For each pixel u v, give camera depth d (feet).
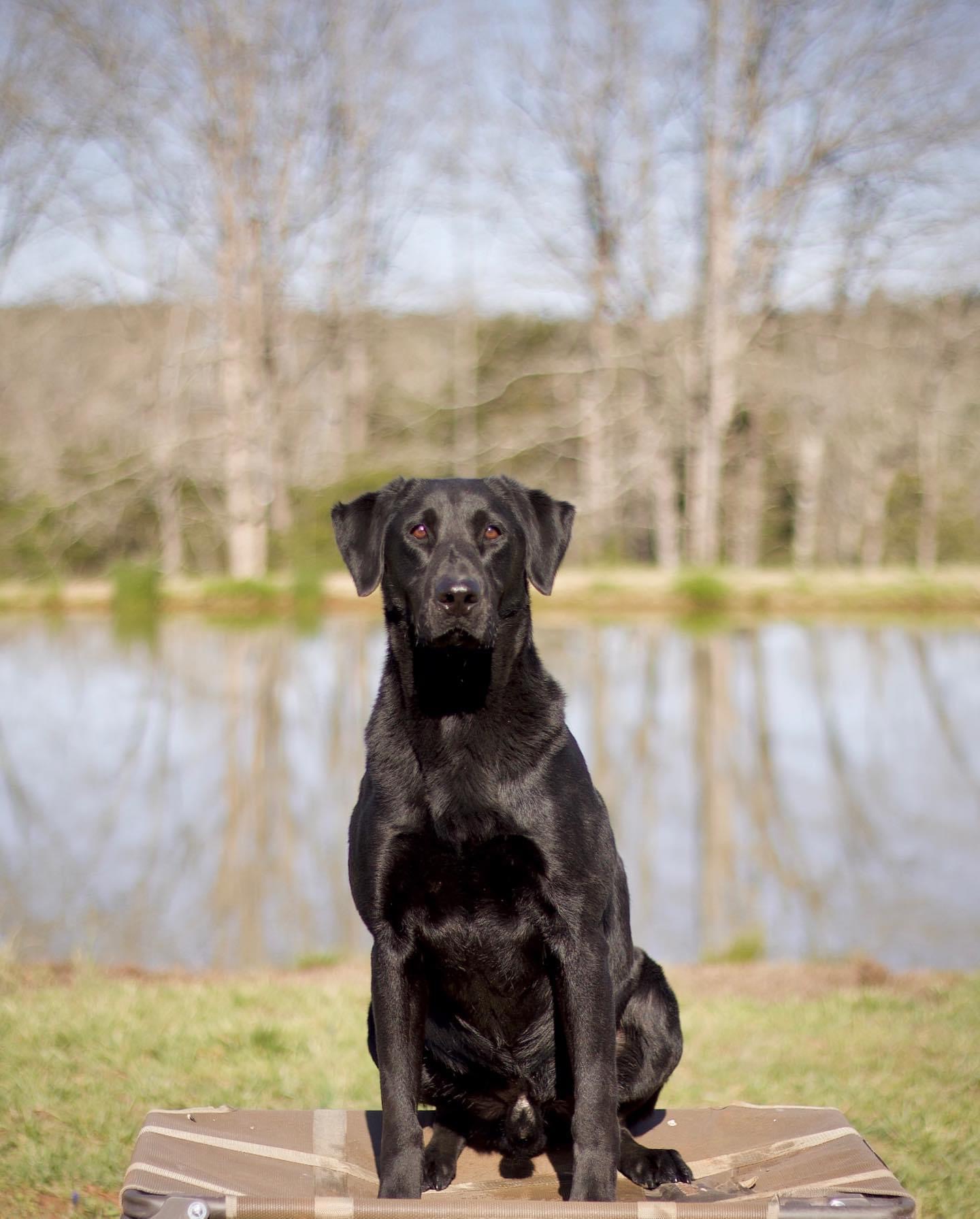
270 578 101.96
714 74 108.99
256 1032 18.78
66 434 123.85
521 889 11.93
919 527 159.33
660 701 50.06
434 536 12.59
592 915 11.93
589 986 11.76
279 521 122.01
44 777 37.73
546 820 11.83
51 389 125.08
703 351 114.21
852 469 155.43
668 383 118.11
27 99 111.04
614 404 128.77
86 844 30.76
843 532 159.84
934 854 30.14
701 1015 20.61
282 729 45.37
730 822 32.89
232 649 67.56
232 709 49.47
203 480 123.24
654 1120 13.66
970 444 148.05
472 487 12.96
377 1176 12.04
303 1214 10.12
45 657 65.05
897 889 27.63
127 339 125.39
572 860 11.87
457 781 11.87
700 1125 13.47
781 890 27.58
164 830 32.04
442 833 11.84
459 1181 12.37
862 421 146.10
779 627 78.07
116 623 83.20
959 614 86.94
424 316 143.95
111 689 54.19
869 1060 18.61
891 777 37.76
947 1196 14.46
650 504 146.00
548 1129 13.19
